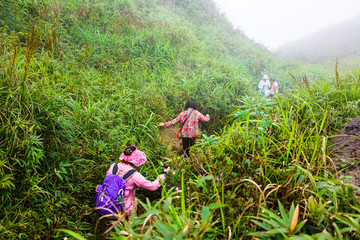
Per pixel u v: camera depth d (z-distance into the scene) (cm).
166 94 644
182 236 153
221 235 198
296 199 208
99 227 300
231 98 725
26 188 271
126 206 286
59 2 746
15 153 263
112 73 649
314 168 245
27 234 238
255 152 274
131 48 774
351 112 391
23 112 287
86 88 484
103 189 278
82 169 330
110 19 875
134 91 573
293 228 157
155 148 449
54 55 576
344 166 249
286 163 247
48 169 298
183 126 482
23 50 466
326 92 443
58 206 275
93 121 372
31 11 661
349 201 191
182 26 1205
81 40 696
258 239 174
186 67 826
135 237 175
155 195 350
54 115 313
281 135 291
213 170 255
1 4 555
